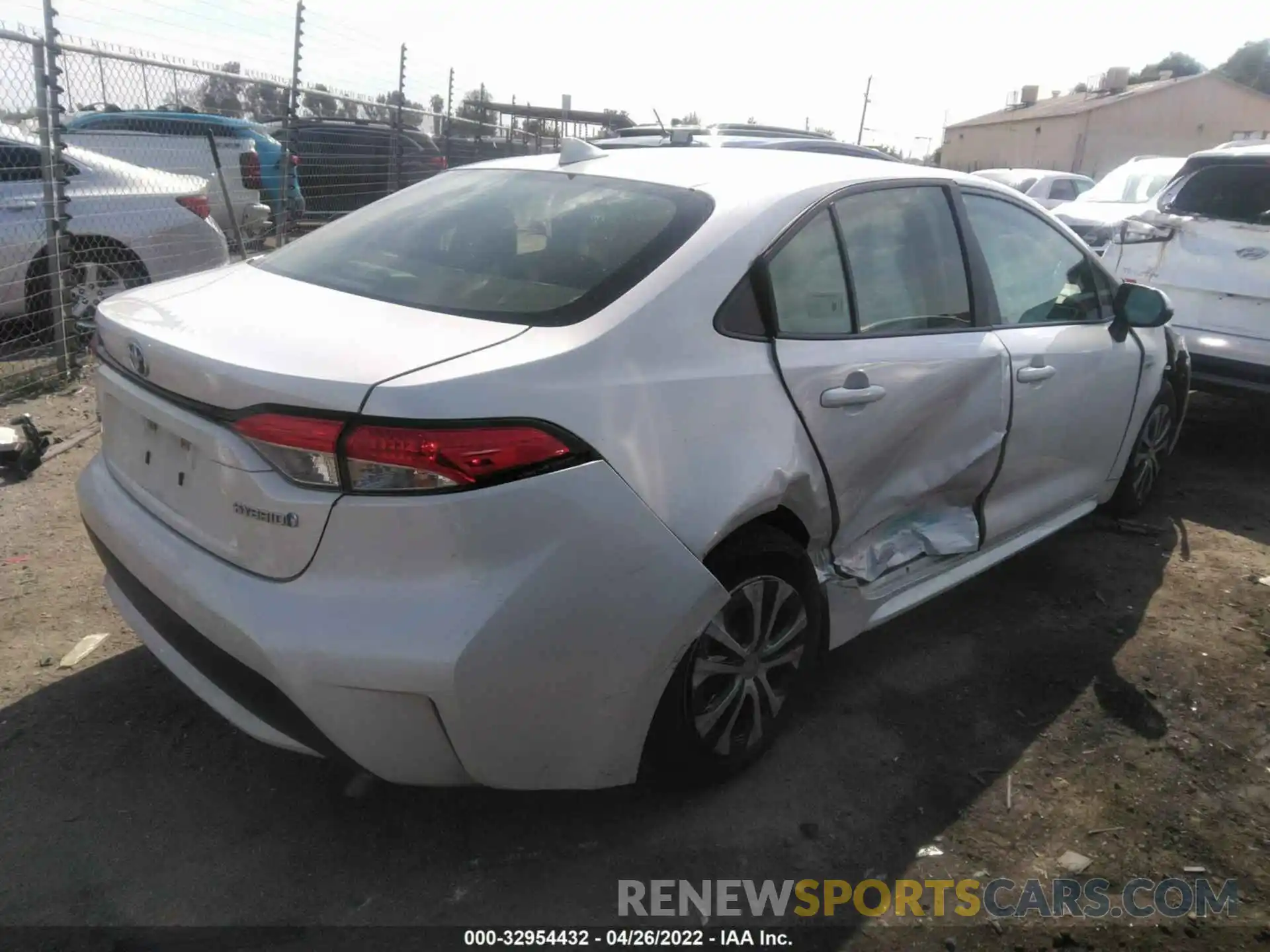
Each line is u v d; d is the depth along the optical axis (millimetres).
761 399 2574
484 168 3367
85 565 3875
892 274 3127
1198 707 3334
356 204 11766
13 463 4754
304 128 11188
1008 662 3562
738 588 2602
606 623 2211
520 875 2469
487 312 2404
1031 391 3586
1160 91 47156
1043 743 3104
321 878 2426
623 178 2957
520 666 2107
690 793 2779
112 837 2504
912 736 3104
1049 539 4656
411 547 2043
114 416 2711
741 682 2699
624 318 2367
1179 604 4070
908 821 2732
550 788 2312
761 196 2812
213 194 9250
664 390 2359
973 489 3512
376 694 2062
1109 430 4262
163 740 2869
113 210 6734
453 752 2145
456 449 2020
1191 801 2865
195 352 2238
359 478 2027
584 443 2170
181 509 2385
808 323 2799
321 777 2770
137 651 3301
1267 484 5637
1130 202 11820
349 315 2412
